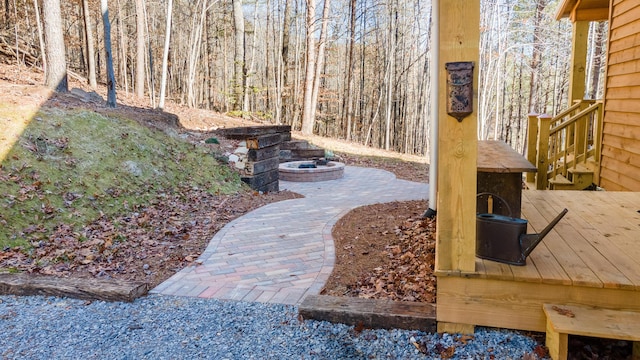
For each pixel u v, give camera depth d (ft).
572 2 19.84
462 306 7.90
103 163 18.75
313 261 12.39
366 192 24.20
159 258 12.91
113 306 9.74
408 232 14.08
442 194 7.65
